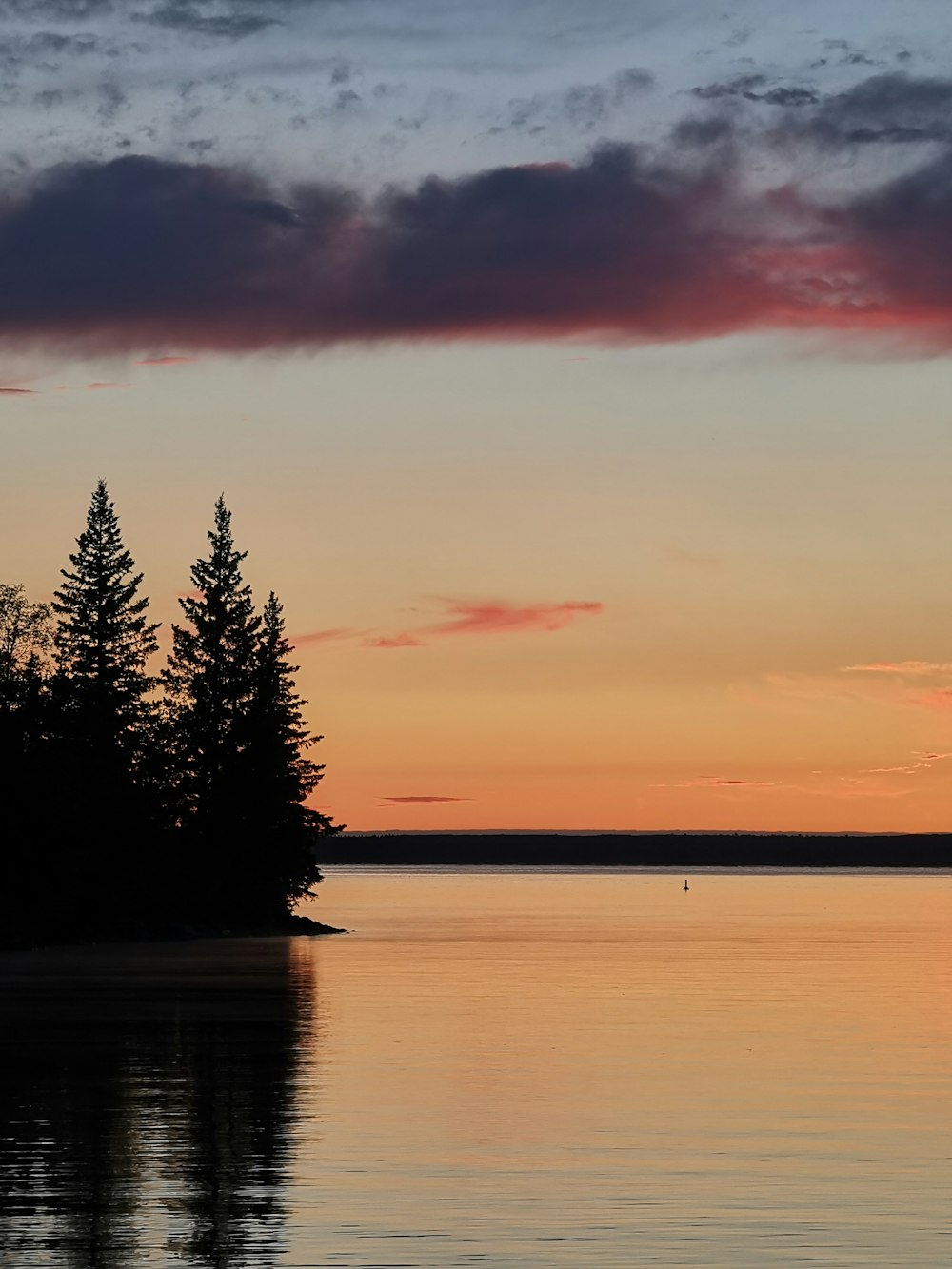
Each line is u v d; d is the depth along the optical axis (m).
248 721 116.31
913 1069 36.94
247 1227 21.66
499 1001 53.19
